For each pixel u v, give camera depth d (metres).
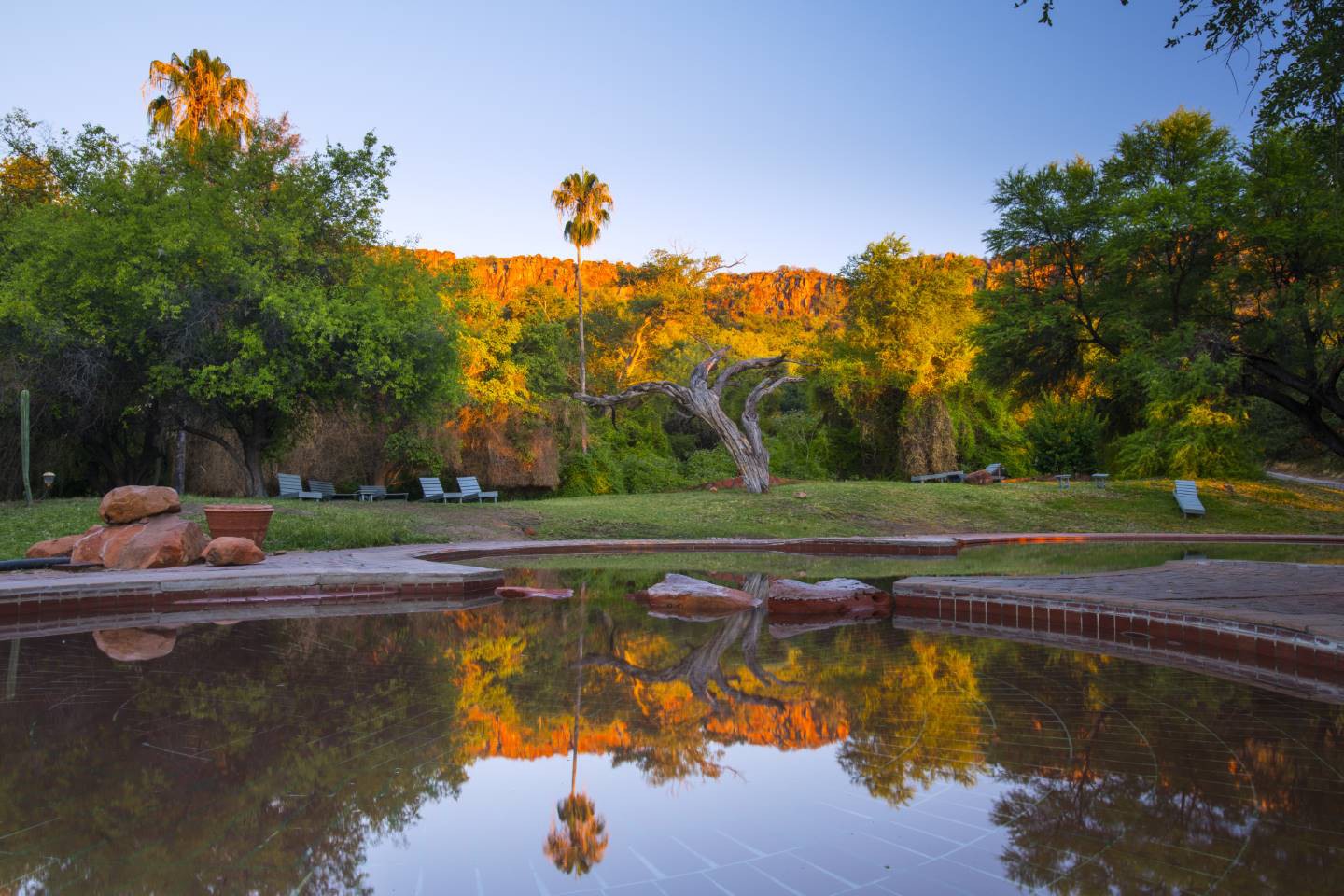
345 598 8.13
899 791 2.72
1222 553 13.76
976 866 2.13
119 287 14.56
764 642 5.69
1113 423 30.11
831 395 35.16
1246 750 3.16
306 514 13.09
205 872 2.09
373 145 18.52
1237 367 11.60
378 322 16.36
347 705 3.82
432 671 4.60
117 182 15.68
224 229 16.09
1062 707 3.84
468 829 2.39
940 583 7.37
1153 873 2.10
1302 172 11.41
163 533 8.82
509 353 29.27
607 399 23.98
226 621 6.69
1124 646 5.74
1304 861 2.16
